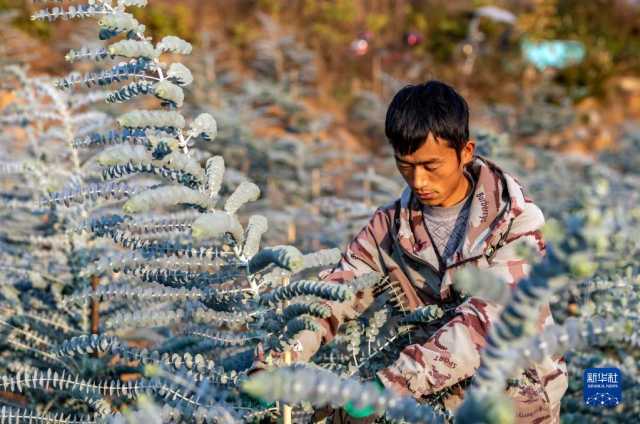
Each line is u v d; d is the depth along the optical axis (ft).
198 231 4.48
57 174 8.79
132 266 5.22
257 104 25.77
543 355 3.21
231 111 20.36
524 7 39.86
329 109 30.07
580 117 34.24
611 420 7.73
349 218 13.00
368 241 5.89
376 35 35.60
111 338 5.31
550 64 37.88
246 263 4.98
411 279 5.73
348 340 5.65
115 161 5.03
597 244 2.81
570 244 2.83
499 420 2.78
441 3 38.78
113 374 7.32
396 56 34.58
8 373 7.68
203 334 5.39
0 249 9.04
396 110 5.23
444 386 4.78
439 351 4.76
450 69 36.19
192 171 5.06
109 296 6.37
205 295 5.09
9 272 8.23
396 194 14.85
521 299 2.93
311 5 35.55
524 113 31.37
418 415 3.44
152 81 5.57
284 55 31.09
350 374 5.35
